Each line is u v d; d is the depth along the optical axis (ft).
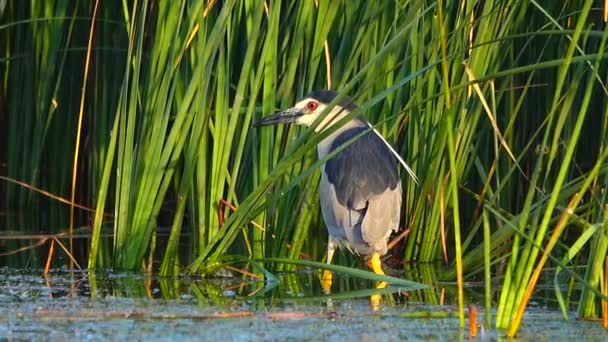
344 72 38.70
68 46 51.37
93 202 50.93
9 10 53.01
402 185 44.16
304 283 37.70
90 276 38.63
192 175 38.50
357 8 39.75
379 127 40.86
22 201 53.93
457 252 27.99
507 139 43.60
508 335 27.76
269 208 40.73
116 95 48.52
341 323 29.86
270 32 38.42
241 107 40.34
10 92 54.95
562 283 37.42
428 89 40.16
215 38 37.29
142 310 31.65
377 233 37.86
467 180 46.47
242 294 34.99
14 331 28.55
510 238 39.24
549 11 42.11
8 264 41.73
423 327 29.37
